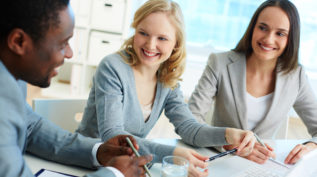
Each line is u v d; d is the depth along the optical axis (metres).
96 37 3.27
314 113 1.71
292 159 1.23
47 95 3.35
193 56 3.77
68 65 3.85
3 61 0.63
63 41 0.66
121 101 1.30
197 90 1.73
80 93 3.42
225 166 1.09
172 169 0.89
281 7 1.55
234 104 1.69
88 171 0.99
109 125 1.17
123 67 1.32
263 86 1.71
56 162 1.01
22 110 0.65
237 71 1.70
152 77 1.40
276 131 1.74
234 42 3.68
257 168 1.10
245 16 3.59
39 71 0.66
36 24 0.60
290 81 1.68
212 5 3.60
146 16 1.26
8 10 0.59
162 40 1.28
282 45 1.57
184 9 3.62
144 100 1.42
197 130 1.30
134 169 0.79
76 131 1.42
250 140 1.17
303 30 3.62
